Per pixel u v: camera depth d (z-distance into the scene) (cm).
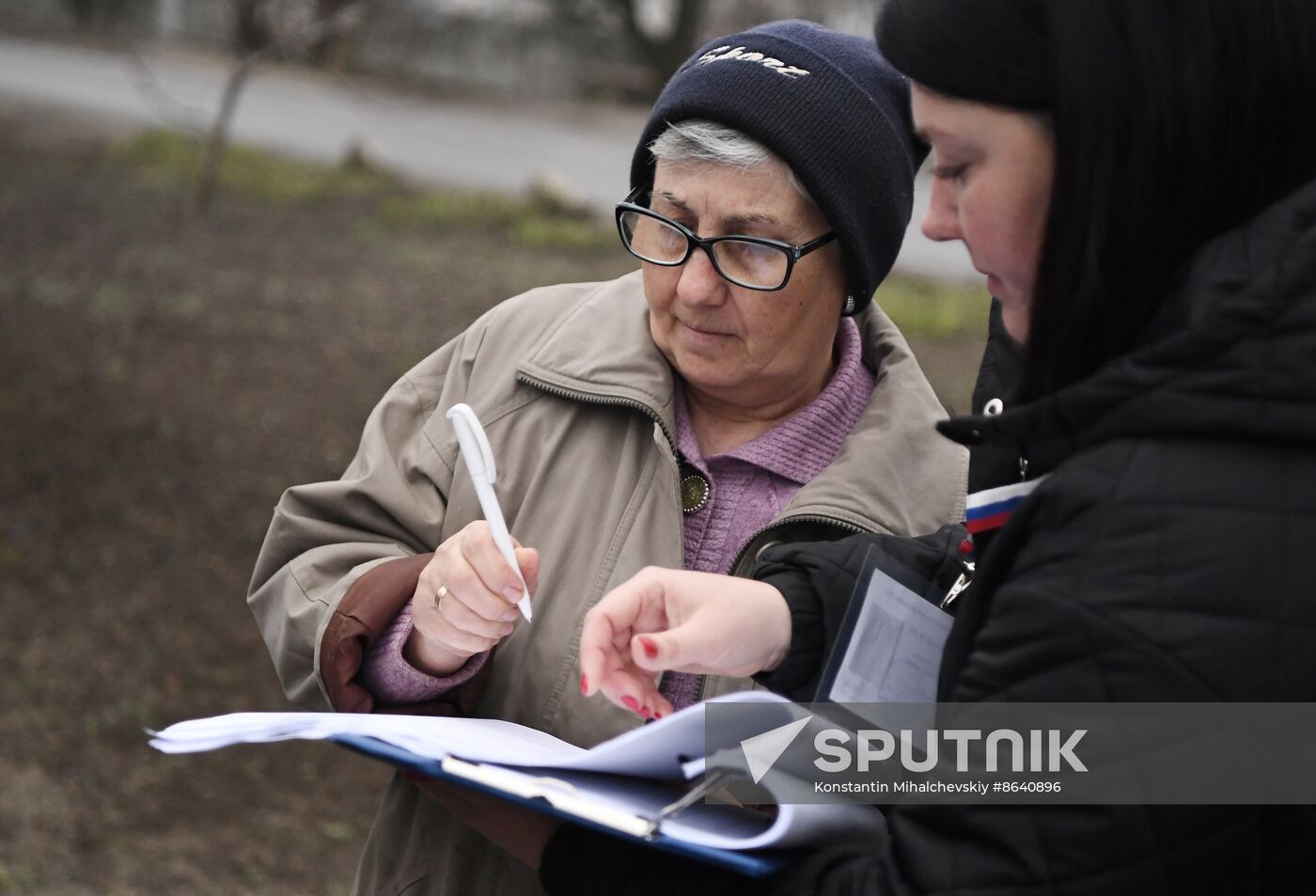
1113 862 111
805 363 192
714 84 178
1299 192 116
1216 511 111
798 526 184
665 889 140
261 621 198
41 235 1166
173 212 1305
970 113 125
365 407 808
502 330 209
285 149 1780
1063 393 118
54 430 721
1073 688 113
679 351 191
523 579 160
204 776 477
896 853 122
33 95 2122
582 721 183
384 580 177
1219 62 117
